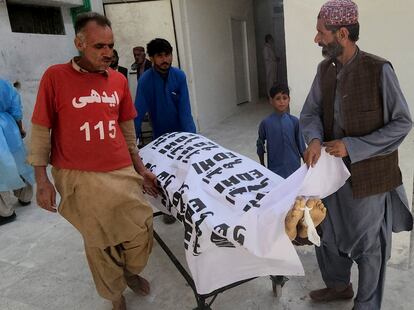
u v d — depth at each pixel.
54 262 2.83
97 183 1.84
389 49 5.59
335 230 1.93
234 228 1.62
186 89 3.14
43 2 5.21
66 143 1.82
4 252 3.03
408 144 4.63
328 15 1.61
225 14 7.94
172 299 2.33
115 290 2.08
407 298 2.13
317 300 2.17
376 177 1.72
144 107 3.06
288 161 2.82
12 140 3.61
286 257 1.60
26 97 5.08
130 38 6.62
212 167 2.05
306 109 1.94
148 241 2.08
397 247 2.63
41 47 5.30
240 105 9.18
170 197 2.02
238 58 9.04
